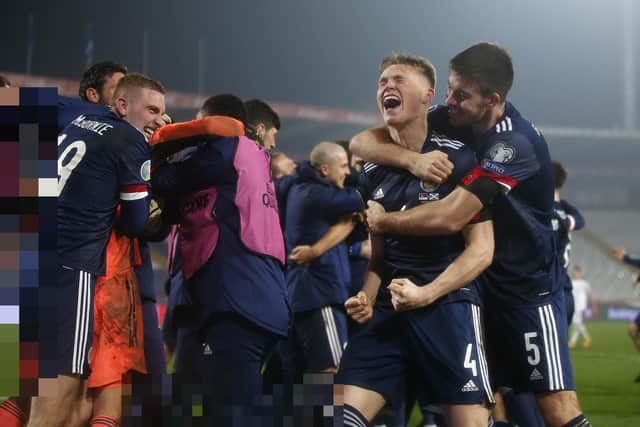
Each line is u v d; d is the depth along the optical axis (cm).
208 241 349
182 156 362
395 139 325
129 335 357
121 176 340
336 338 530
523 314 344
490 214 312
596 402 755
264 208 356
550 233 349
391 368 314
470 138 331
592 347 1614
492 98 317
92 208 336
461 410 302
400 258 317
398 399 316
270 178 372
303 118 3406
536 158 324
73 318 331
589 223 4041
